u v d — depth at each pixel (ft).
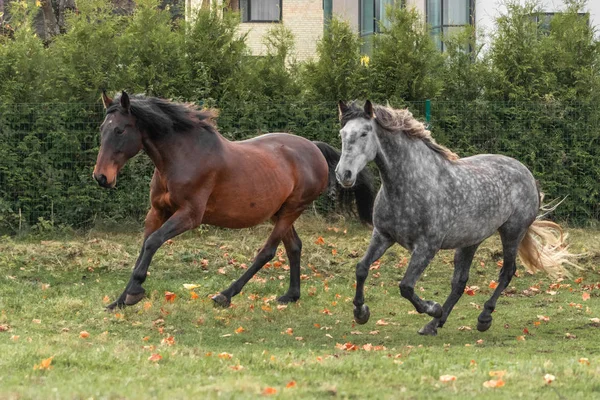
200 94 60.03
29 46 59.67
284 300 43.47
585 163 62.69
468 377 25.36
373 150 33.32
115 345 31.17
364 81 62.28
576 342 35.65
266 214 40.52
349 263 52.13
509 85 63.21
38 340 31.48
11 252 50.83
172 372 25.66
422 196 34.17
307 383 24.18
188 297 43.29
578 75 63.57
